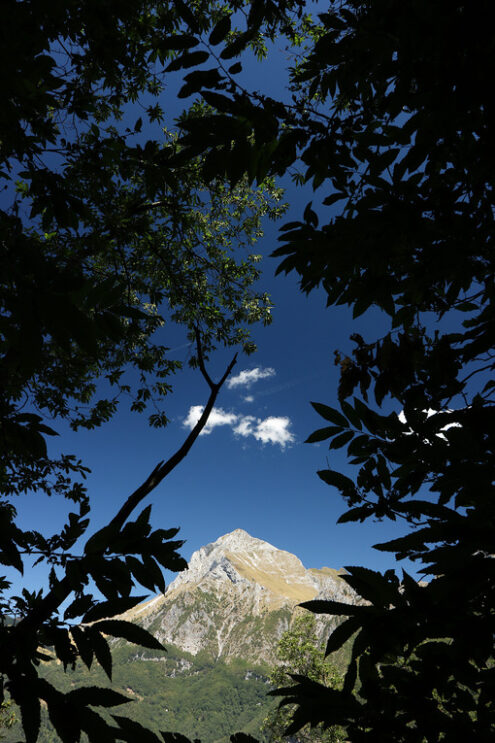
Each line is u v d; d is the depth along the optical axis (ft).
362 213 5.84
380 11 5.10
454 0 4.72
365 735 3.72
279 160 5.69
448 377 5.98
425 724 3.70
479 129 5.65
